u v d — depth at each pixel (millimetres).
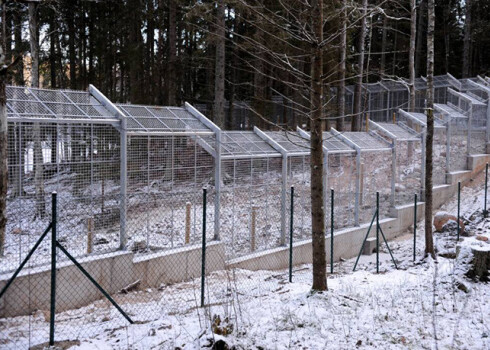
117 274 10117
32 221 9375
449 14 40594
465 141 24266
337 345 6266
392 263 14406
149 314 8367
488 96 25844
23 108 9250
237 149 13656
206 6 14523
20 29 20922
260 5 8852
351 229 16734
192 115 13133
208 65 28891
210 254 12094
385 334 6652
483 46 46625
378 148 18672
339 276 11664
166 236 11984
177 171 12023
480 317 7270
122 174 10586
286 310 7703
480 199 20875
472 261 9398
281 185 14602
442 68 45188
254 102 23531
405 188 20266
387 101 35500
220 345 5785
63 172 9750
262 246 13961
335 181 16594
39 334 7180
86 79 30953
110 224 10609
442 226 16859
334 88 29328
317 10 8352
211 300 9227
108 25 27922
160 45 28531
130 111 11688
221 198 13039
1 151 6219
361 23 21734
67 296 9195
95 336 7027
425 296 8648
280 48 16828
